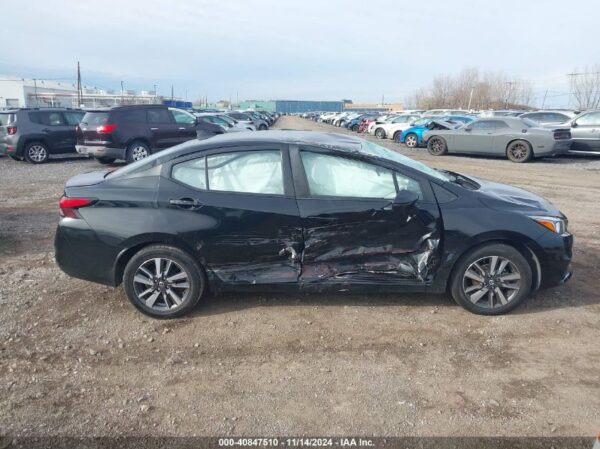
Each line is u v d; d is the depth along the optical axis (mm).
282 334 3627
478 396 2891
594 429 2605
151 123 12445
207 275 3832
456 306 4055
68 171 12102
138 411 2775
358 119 37938
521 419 2686
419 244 3768
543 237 3750
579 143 14703
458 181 4152
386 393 2930
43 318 3869
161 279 3811
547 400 2848
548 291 4328
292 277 3836
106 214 3752
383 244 3783
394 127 24312
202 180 3826
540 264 3824
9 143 13336
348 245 3791
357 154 3816
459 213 3738
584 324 3746
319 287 3846
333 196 3787
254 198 3770
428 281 3834
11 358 3297
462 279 3836
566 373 3117
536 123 15062
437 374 3119
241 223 3729
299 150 3838
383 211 3717
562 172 12117
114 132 11859
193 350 3420
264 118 41719
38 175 11438
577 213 7406
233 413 2758
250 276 3840
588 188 9703
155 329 3711
